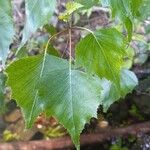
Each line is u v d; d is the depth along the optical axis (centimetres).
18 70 14
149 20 30
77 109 14
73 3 15
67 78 14
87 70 14
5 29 11
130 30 13
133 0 12
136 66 34
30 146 39
